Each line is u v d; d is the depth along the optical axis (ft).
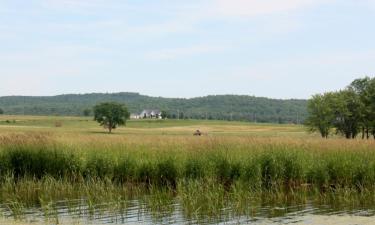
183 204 69.46
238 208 67.56
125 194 78.54
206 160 88.22
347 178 84.84
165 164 87.40
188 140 116.06
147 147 104.32
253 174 83.66
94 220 61.11
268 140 115.55
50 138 111.86
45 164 90.94
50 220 60.59
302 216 63.52
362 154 95.40
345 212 66.08
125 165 89.35
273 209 67.97
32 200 74.84
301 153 95.04
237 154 92.43
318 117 295.89
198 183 77.30
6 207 69.82
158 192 75.05
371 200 74.79
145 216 63.26
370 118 285.02
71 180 87.76
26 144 98.12
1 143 100.58
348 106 289.53
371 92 285.84
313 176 86.07
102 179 87.56
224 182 84.43
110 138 123.24
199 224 59.06
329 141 115.24
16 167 90.99
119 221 60.59
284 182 86.33
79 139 116.88
